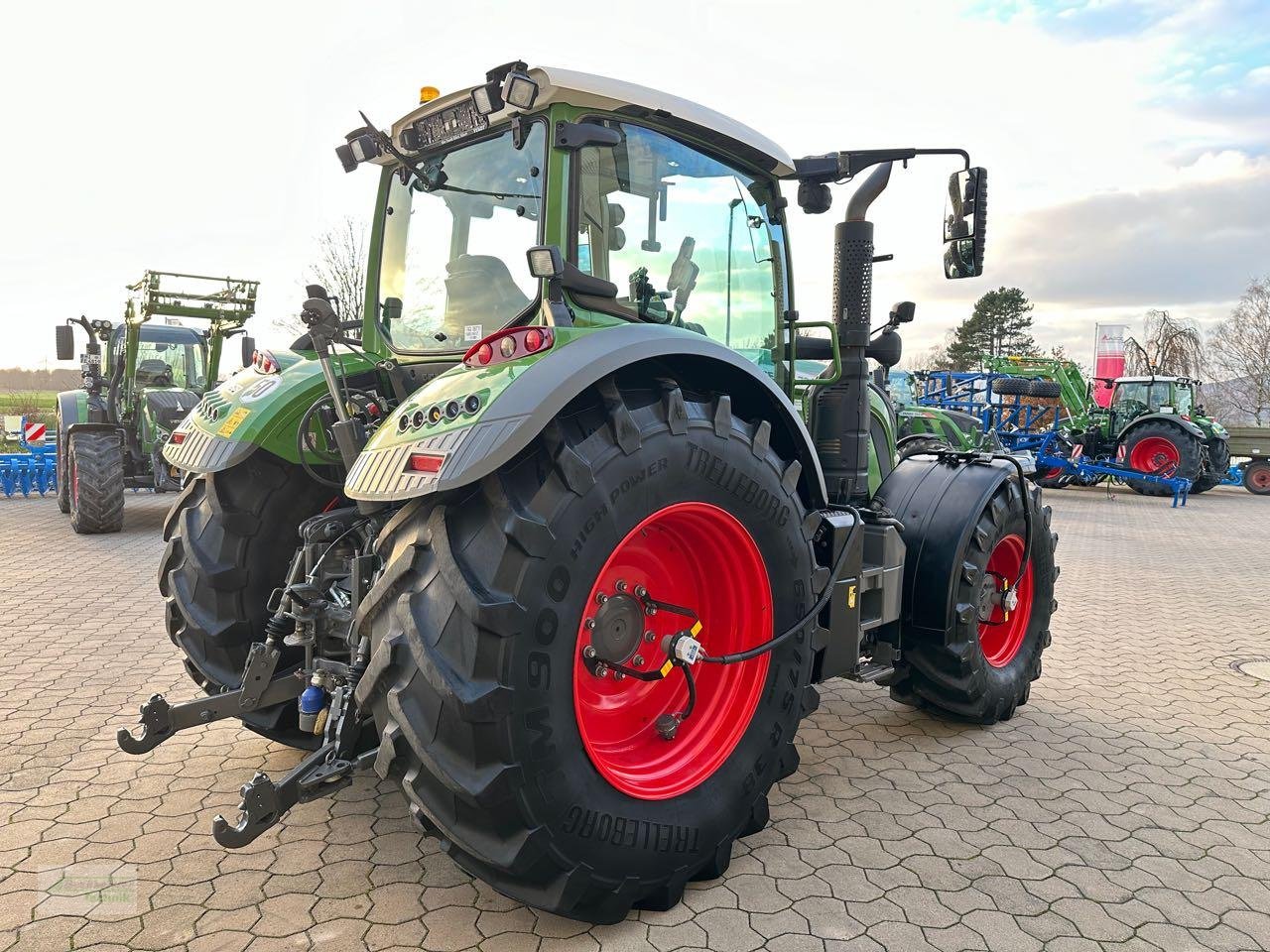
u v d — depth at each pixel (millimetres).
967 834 2754
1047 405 17266
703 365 2523
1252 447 17000
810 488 2883
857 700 4156
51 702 3775
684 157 2916
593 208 2627
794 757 2719
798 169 3332
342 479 3096
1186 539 10227
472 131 2717
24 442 13695
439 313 2971
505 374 2111
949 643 3441
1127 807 2965
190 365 11156
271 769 3115
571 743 2031
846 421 3451
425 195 3051
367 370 3100
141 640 4801
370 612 2080
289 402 2934
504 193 2707
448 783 1893
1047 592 4102
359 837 2637
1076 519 12336
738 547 2543
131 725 3520
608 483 2107
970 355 56938
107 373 10594
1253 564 8453
